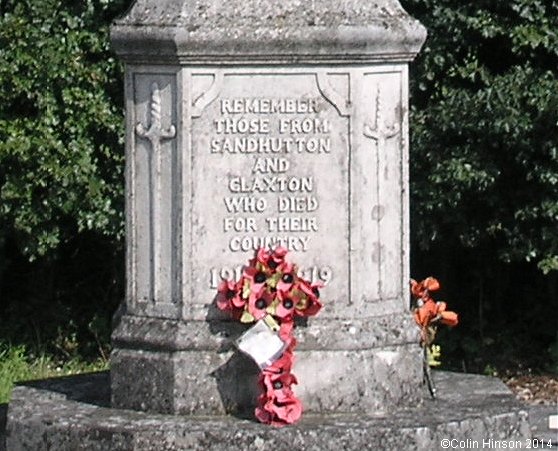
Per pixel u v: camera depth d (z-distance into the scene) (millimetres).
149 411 4637
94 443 4453
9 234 6852
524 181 6621
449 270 7238
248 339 4551
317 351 4605
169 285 4672
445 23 6594
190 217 4629
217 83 4609
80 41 6664
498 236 6859
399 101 4746
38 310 7277
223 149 4625
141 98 4691
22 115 6707
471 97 6535
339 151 4648
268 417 4496
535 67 6625
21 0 6656
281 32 4570
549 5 6535
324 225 4656
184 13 4613
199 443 4387
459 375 5219
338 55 4609
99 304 7289
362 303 4680
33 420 4578
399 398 4691
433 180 6574
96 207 6719
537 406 6410
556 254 6656
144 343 4656
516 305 7289
